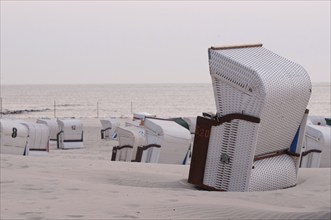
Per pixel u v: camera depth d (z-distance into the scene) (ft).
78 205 30.45
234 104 40.81
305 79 44.96
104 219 27.09
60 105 477.36
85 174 45.78
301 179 48.26
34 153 83.61
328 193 38.91
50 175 44.09
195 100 604.90
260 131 40.45
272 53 46.39
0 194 33.88
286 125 43.47
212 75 41.42
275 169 42.91
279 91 40.55
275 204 34.88
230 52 42.37
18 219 26.40
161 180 44.68
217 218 28.68
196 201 33.40
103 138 142.72
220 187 41.11
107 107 433.48
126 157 71.82
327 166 66.44
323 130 66.59
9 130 76.13
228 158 40.81
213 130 41.55
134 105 473.26
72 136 117.50
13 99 650.02
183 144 68.95
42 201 31.60
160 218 27.96
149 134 69.46
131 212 29.01
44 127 84.74
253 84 39.52
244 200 35.65
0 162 51.70
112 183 42.55
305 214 29.22
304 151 65.77
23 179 39.75
